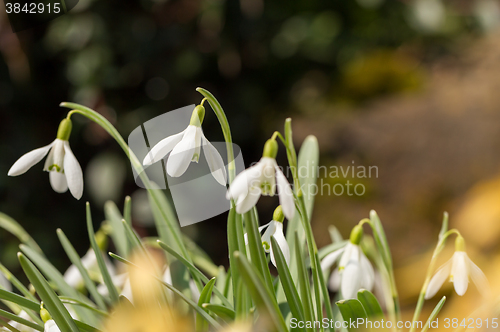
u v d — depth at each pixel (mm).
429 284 544
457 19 1602
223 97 1470
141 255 540
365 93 1466
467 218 396
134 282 519
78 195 541
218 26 1417
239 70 1482
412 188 972
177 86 1403
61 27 1283
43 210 1359
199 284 573
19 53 1262
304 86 1570
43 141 1384
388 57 1499
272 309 485
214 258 1355
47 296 509
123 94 1403
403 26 1543
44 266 600
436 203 898
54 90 1391
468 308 521
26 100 1343
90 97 1347
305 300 519
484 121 1040
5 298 526
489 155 955
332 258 594
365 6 1398
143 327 455
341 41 1515
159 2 1305
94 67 1330
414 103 1245
